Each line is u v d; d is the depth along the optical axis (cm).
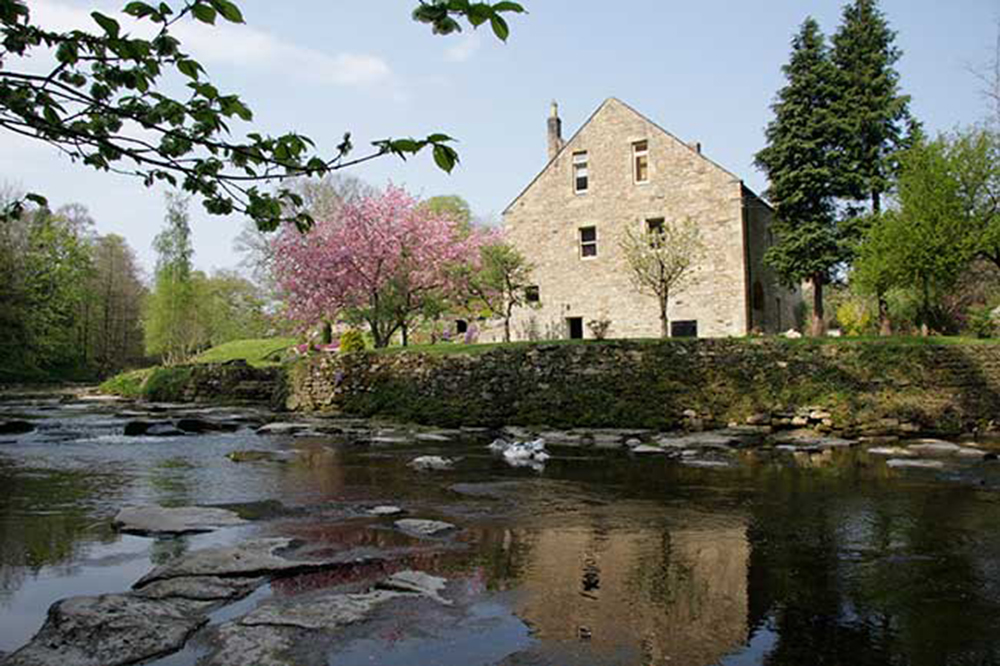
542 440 1329
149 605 457
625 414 1633
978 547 625
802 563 579
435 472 1054
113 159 322
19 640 416
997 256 1873
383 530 691
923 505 800
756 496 858
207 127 314
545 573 551
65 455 1267
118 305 5594
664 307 2180
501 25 262
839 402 1505
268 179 329
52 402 2834
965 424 1463
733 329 2481
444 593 499
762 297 2806
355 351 2144
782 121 2770
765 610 470
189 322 5350
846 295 3419
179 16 275
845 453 1235
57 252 5028
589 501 834
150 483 969
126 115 299
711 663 386
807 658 393
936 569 561
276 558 574
